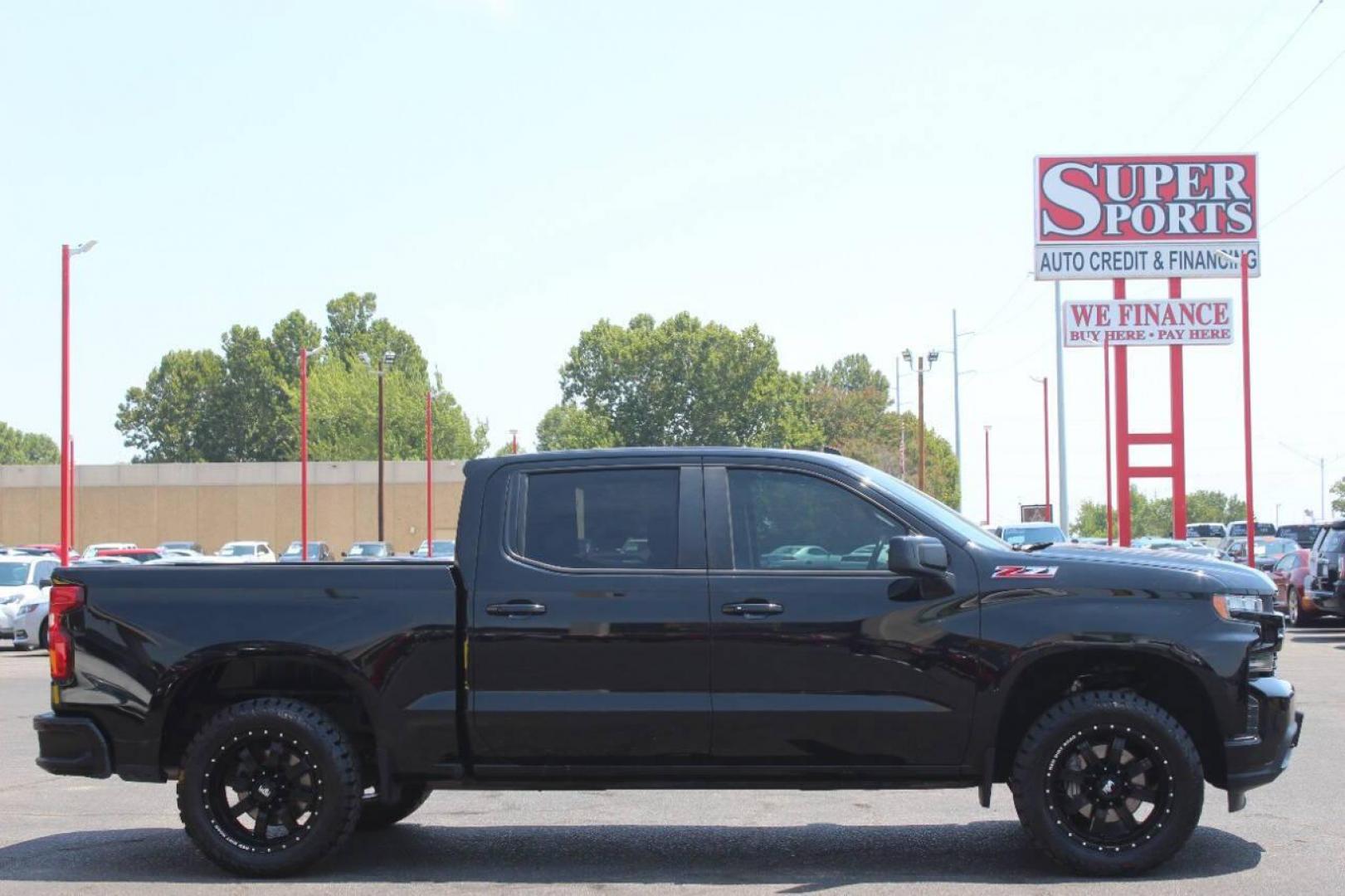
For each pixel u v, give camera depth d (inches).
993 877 293.6
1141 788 290.8
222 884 295.9
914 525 299.9
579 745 296.7
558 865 311.4
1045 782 290.4
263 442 5275.6
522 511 305.7
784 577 297.3
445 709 297.7
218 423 5300.2
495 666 297.9
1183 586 292.8
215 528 3122.5
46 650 1138.0
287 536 3120.1
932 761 293.9
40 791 425.7
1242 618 294.4
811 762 294.2
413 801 354.0
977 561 296.5
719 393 4488.2
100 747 304.8
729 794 408.8
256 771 303.9
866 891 281.9
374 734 306.8
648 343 4527.6
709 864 310.8
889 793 407.8
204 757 300.4
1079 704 290.4
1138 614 291.0
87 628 307.3
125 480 3122.5
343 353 5265.8
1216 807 366.0
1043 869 301.4
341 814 299.1
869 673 293.3
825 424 5167.3
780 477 304.7
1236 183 1891.0
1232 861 303.9
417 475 3142.2
